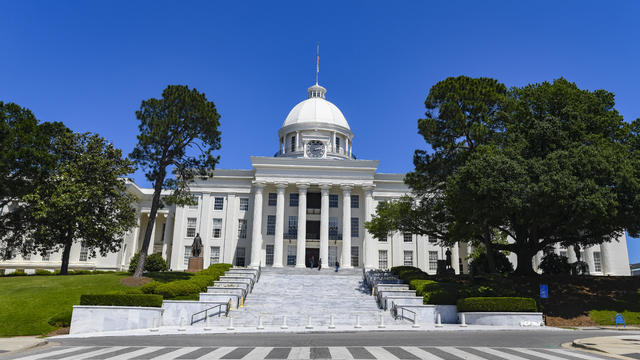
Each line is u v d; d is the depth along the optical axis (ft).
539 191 80.18
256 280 133.39
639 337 54.95
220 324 82.74
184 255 185.88
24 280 101.81
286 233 187.62
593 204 78.33
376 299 107.55
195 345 48.83
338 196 192.75
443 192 111.34
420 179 112.88
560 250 184.75
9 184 114.62
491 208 87.92
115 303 76.02
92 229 117.70
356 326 77.77
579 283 108.58
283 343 50.75
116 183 125.90
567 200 80.89
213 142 114.73
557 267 132.57
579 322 84.12
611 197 80.07
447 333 66.33
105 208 127.34
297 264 174.81
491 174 85.10
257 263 175.01
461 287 97.35
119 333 68.54
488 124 103.40
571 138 94.07
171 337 60.80
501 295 91.61
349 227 180.34
